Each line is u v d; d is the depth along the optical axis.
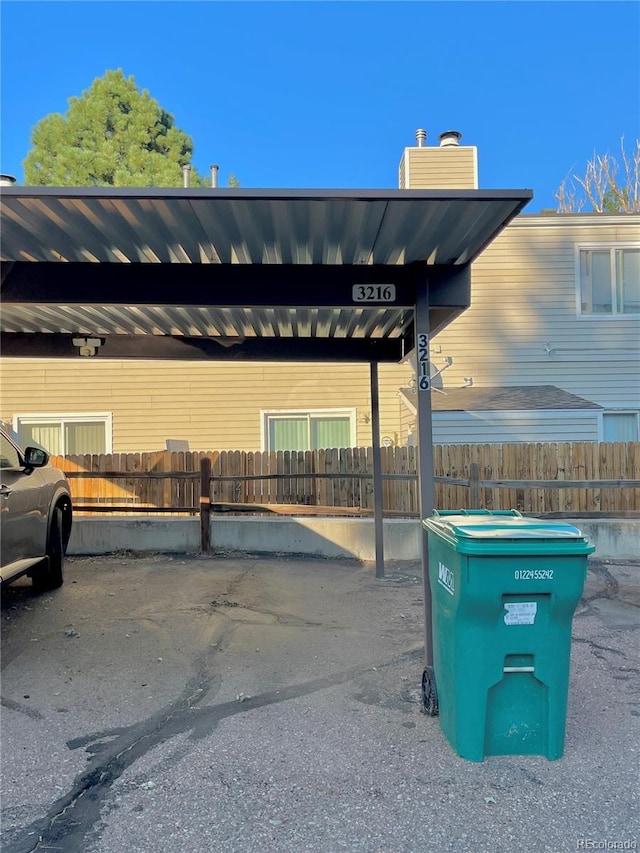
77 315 6.05
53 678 4.54
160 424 13.55
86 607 6.19
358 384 13.51
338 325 6.57
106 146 26.16
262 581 7.22
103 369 13.57
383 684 4.46
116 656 4.97
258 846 2.74
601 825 2.86
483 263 13.69
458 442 11.79
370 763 3.39
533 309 13.63
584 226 13.67
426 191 3.48
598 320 13.60
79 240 4.09
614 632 5.57
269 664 4.84
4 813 2.98
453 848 2.71
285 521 8.74
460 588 3.30
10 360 13.52
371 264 4.43
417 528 8.50
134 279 4.38
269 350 7.09
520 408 11.80
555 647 3.35
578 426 11.78
